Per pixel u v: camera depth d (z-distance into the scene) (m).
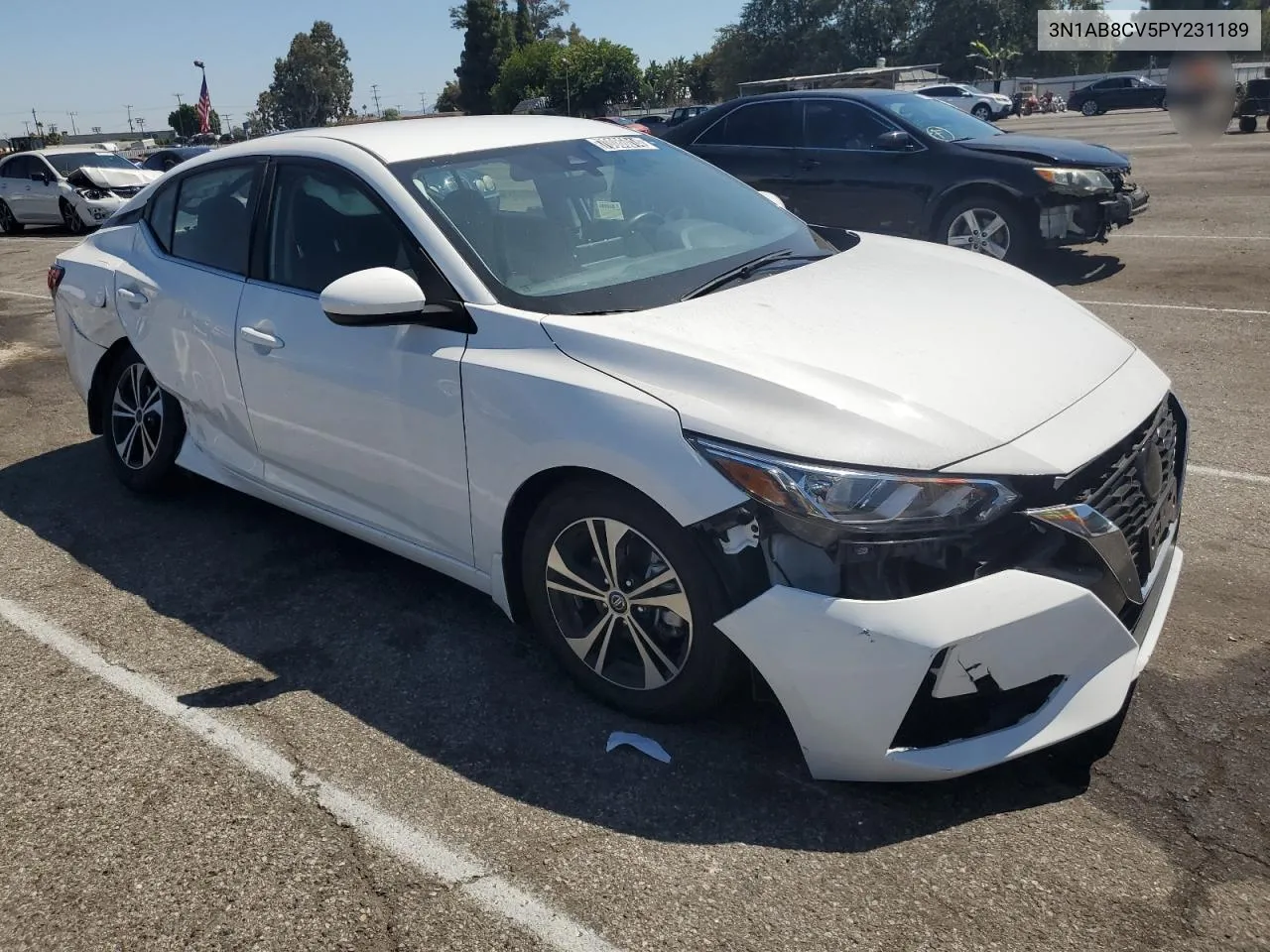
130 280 4.50
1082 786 2.68
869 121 9.45
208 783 2.85
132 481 4.82
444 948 2.27
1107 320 7.48
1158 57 64.62
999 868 2.42
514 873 2.48
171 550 4.35
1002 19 71.50
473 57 85.00
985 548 2.44
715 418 2.63
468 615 3.73
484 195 3.52
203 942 2.32
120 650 3.57
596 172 3.87
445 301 3.21
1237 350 6.54
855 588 2.46
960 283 3.48
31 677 3.42
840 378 2.71
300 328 3.64
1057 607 2.47
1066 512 2.50
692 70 85.25
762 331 2.95
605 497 2.84
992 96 42.69
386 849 2.57
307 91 99.12
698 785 2.75
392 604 3.83
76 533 4.58
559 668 3.36
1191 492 4.48
